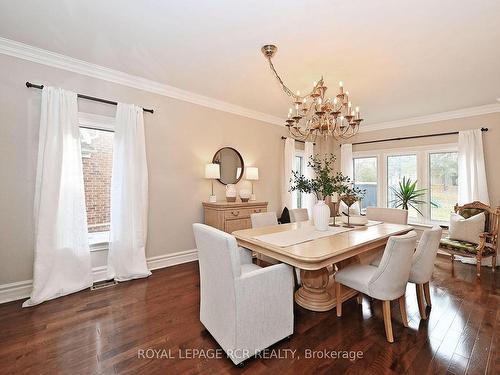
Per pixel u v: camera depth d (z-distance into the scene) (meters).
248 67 2.63
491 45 2.13
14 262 2.34
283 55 2.35
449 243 3.36
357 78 2.81
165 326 1.93
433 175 4.26
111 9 1.77
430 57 2.35
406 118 4.43
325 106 2.47
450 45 2.14
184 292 2.52
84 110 2.66
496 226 3.24
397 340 1.79
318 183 2.54
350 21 1.85
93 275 2.75
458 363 1.56
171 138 3.31
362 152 5.06
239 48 2.26
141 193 2.96
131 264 2.86
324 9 1.72
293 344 1.74
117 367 1.50
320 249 1.79
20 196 2.35
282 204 4.66
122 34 2.08
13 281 2.34
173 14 1.81
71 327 1.90
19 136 2.34
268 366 1.53
